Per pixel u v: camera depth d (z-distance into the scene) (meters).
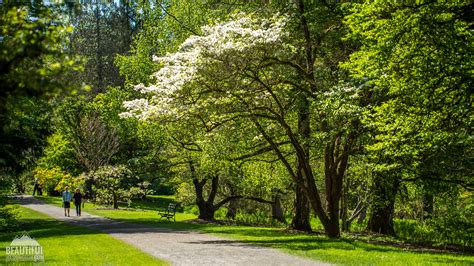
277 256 14.77
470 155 23.42
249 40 18.52
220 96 19.56
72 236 20.39
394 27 15.77
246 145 25.08
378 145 18.17
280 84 21.50
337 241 19.64
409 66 16.25
